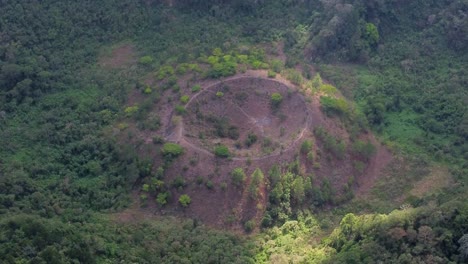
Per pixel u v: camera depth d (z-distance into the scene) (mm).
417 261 59531
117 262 63812
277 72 91250
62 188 76625
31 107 88438
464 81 96312
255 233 75000
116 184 78750
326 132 83500
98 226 69812
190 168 78438
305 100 86750
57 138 83250
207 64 92312
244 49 95688
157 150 80188
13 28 95562
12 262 56875
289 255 69812
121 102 88812
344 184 81562
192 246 70500
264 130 85062
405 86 97062
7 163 79000
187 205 76375
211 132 84438
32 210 70938
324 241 71562
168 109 85312
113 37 99812
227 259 68688
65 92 90812
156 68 93375
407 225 63750
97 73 93625
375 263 61156
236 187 77375
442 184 81938
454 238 60750
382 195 81500
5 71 89375
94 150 82062
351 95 95000
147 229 72125
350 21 100562
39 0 99125
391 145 88312
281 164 79625
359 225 68000
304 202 78438
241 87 88500
